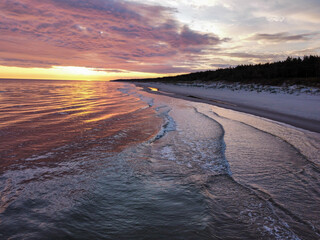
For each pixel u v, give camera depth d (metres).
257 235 2.57
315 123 9.43
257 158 5.34
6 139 6.95
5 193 3.55
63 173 4.41
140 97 24.64
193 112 12.94
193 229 2.67
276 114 11.92
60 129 8.48
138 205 3.23
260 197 3.50
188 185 3.92
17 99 20.44
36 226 2.69
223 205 3.25
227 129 8.46
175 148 6.20
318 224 2.81
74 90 39.97
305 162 5.03
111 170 4.59
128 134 7.78
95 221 2.83
